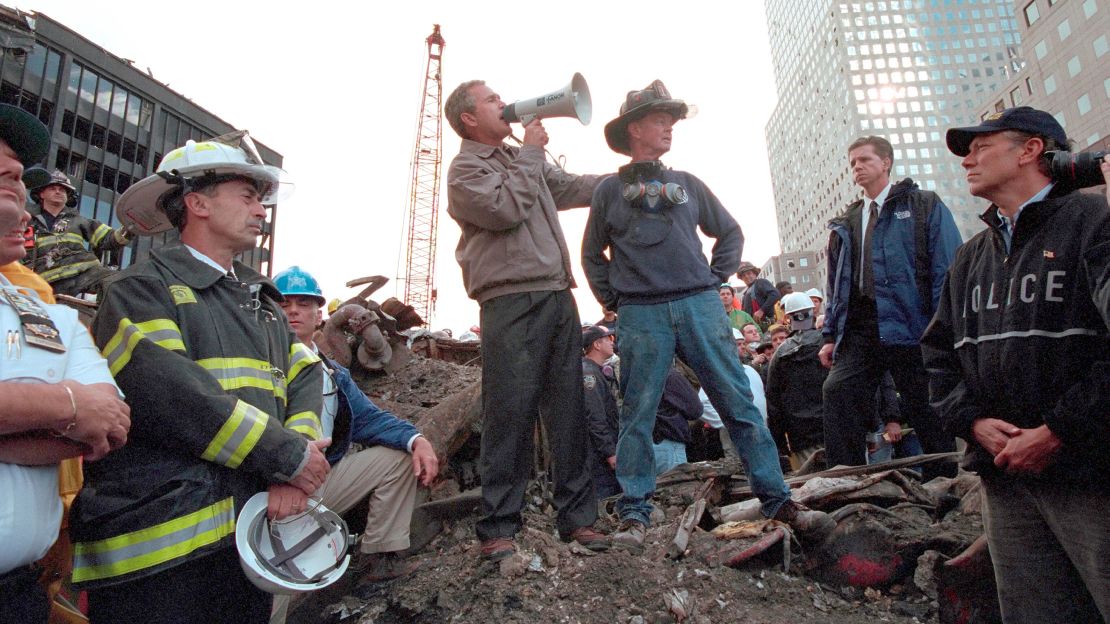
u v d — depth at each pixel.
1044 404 2.04
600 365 5.35
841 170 118.25
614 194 3.44
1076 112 50.25
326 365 3.20
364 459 3.19
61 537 1.86
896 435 5.08
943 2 121.31
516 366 2.97
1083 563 1.96
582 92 3.20
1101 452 1.87
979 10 120.69
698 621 2.56
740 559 2.90
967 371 2.32
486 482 2.93
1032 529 2.17
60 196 4.72
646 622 2.53
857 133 113.56
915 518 3.32
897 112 114.19
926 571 2.81
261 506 1.87
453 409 4.17
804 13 134.75
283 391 2.13
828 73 124.56
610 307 3.54
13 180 1.60
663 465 4.80
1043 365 2.04
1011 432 2.11
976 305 2.32
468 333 9.27
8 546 1.40
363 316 5.30
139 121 40.78
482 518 2.89
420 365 5.61
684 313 3.20
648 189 3.33
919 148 113.38
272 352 2.15
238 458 1.78
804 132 136.62
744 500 3.78
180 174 2.12
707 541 3.06
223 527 1.78
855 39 118.25
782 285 10.30
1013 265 2.17
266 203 2.45
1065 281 2.02
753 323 8.09
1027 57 55.22
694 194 3.48
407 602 2.81
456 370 5.62
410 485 3.19
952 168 113.19
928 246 3.89
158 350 1.75
